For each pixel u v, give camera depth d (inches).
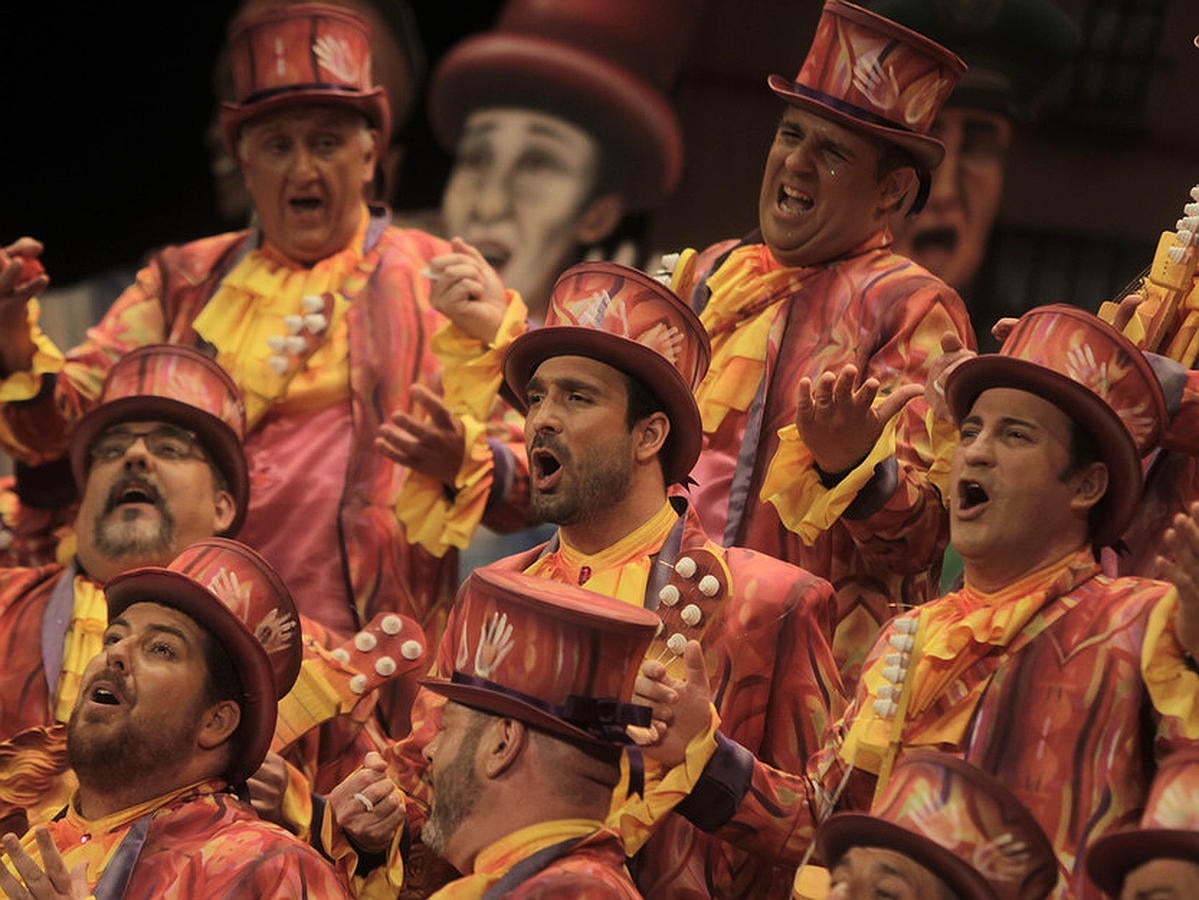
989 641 468.4
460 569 848.9
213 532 629.6
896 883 418.3
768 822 480.4
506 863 438.9
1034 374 473.4
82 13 1002.7
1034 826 417.4
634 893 442.0
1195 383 490.6
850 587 576.1
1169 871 402.9
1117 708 452.8
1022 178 900.6
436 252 712.4
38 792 600.1
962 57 898.1
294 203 698.2
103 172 1002.7
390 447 639.8
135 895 490.6
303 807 528.7
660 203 956.6
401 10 973.8
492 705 447.8
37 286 678.5
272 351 684.7
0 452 927.7
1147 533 534.6
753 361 600.4
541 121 965.8
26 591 634.8
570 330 528.7
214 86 1003.3
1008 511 472.4
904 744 471.2
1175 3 900.6
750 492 587.5
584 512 525.0
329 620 661.9
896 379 586.2
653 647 516.4
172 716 510.3
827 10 607.8
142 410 628.7
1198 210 538.3
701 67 956.6
